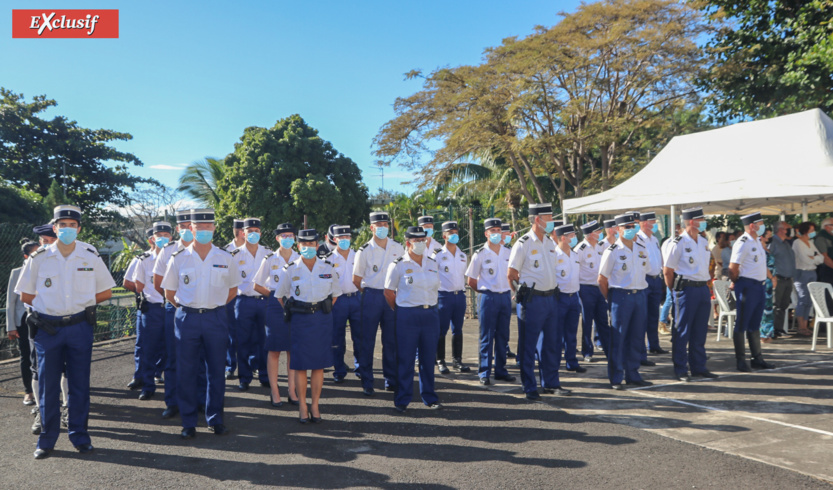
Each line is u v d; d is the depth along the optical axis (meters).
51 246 5.09
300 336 5.73
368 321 7.07
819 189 8.48
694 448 4.80
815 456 4.58
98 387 7.62
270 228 27.11
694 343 7.33
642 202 10.73
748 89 16.42
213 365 5.51
